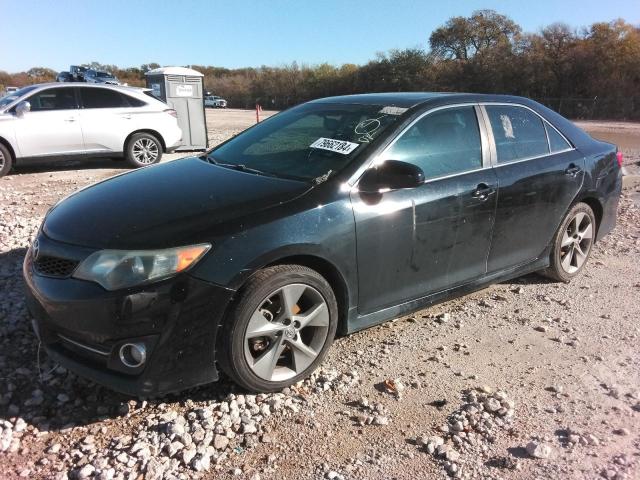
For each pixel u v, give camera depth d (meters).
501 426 3.03
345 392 3.29
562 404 3.25
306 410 3.11
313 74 60.03
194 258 2.83
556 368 3.65
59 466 2.62
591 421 3.10
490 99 4.41
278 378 3.22
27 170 11.09
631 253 6.04
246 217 3.03
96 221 3.11
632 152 16.34
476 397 3.27
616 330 4.21
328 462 2.71
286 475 2.62
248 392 3.21
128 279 2.77
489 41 50.00
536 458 2.79
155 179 3.72
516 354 3.82
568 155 4.82
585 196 4.95
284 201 3.18
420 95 4.27
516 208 4.30
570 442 2.90
